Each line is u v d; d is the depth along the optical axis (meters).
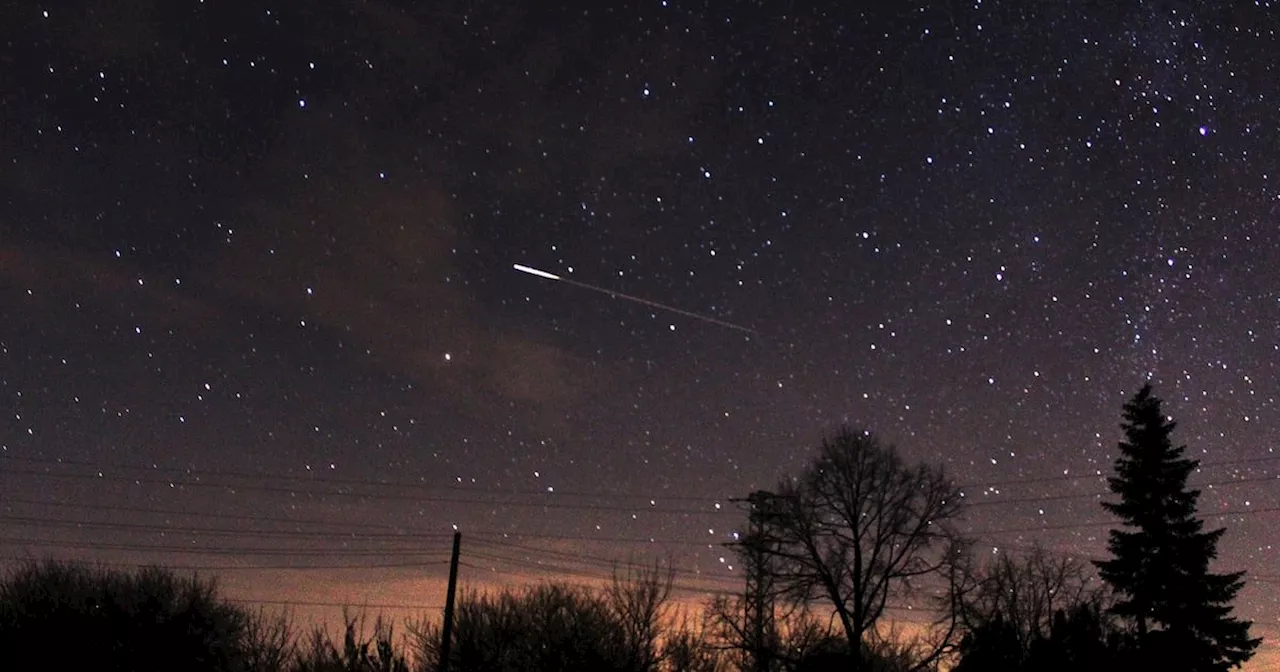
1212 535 34.78
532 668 30.72
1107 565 35.47
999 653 30.23
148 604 29.33
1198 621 33.78
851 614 36.56
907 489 37.50
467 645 30.61
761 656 34.12
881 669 35.78
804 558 37.00
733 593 35.56
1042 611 40.16
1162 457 35.50
